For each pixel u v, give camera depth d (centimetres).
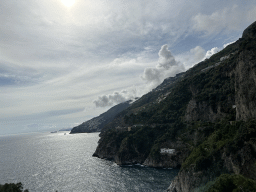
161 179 8181
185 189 6212
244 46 6494
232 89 9731
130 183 7800
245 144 4816
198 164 5950
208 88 12100
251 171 4419
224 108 9538
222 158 5494
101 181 8250
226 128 6838
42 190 7338
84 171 10144
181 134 10944
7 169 11156
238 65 6712
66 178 8838
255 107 5538
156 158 10919
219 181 4266
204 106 11031
